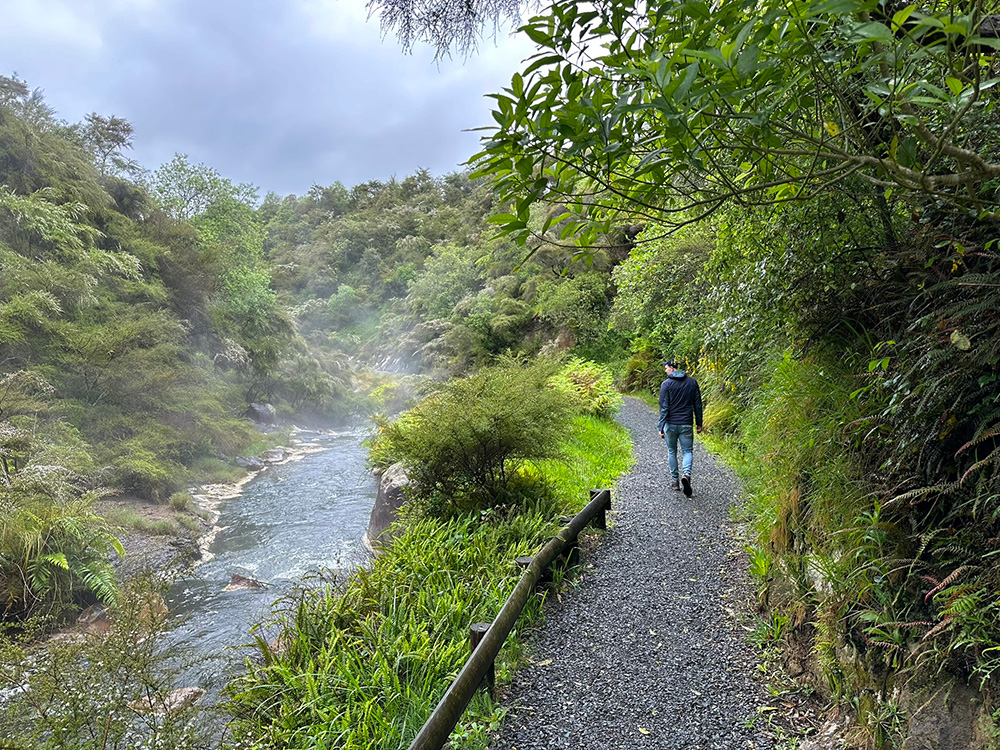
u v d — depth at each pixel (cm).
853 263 279
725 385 941
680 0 115
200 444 1438
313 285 6788
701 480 720
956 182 120
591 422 1063
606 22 130
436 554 433
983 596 173
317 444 1970
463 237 6594
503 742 259
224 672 470
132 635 282
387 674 290
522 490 571
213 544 907
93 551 698
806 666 280
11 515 649
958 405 190
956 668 188
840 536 255
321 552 836
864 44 114
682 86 107
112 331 1357
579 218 158
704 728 257
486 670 273
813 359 331
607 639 343
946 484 192
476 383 566
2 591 601
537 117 134
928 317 201
